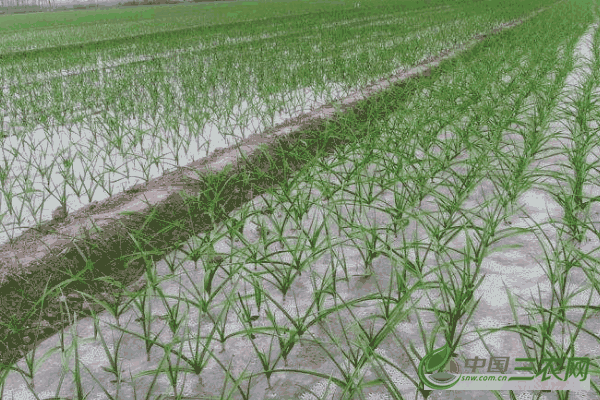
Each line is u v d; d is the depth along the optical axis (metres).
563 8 22.50
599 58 7.84
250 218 3.32
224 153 4.65
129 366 2.09
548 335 1.85
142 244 3.06
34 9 73.44
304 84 6.98
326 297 2.48
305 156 4.35
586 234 2.86
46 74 9.29
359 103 5.75
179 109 6.11
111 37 17.34
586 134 3.90
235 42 14.23
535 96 5.62
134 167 4.43
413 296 2.41
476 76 6.17
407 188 3.21
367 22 19.58
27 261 2.77
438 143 4.41
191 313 2.40
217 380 2.00
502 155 3.54
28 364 1.99
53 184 3.98
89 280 2.72
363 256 2.67
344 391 1.71
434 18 18.81
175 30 19.09
